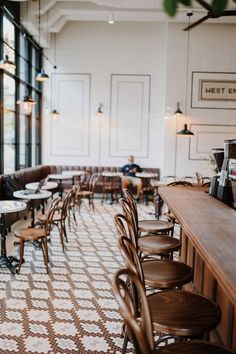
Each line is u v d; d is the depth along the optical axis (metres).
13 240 5.79
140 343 1.20
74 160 10.90
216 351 1.56
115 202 9.70
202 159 10.15
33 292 3.79
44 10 8.11
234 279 1.40
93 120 10.80
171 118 10.10
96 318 3.24
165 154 10.18
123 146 10.82
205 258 1.76
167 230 3.66
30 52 9.41
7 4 7.16
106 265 4.69
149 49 10.56
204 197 3.78
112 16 9.05
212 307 1.96
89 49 10.61
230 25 9.88
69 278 4.21
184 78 10.00
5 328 3.03
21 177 8.00
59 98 10.75
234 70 9.97
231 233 2.16
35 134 10.48
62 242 5.30
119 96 10.70
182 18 9.27
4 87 7.46
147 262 2.70
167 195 3.92
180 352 1.55
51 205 4.45
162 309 1.94
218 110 10.06
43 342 2.82
